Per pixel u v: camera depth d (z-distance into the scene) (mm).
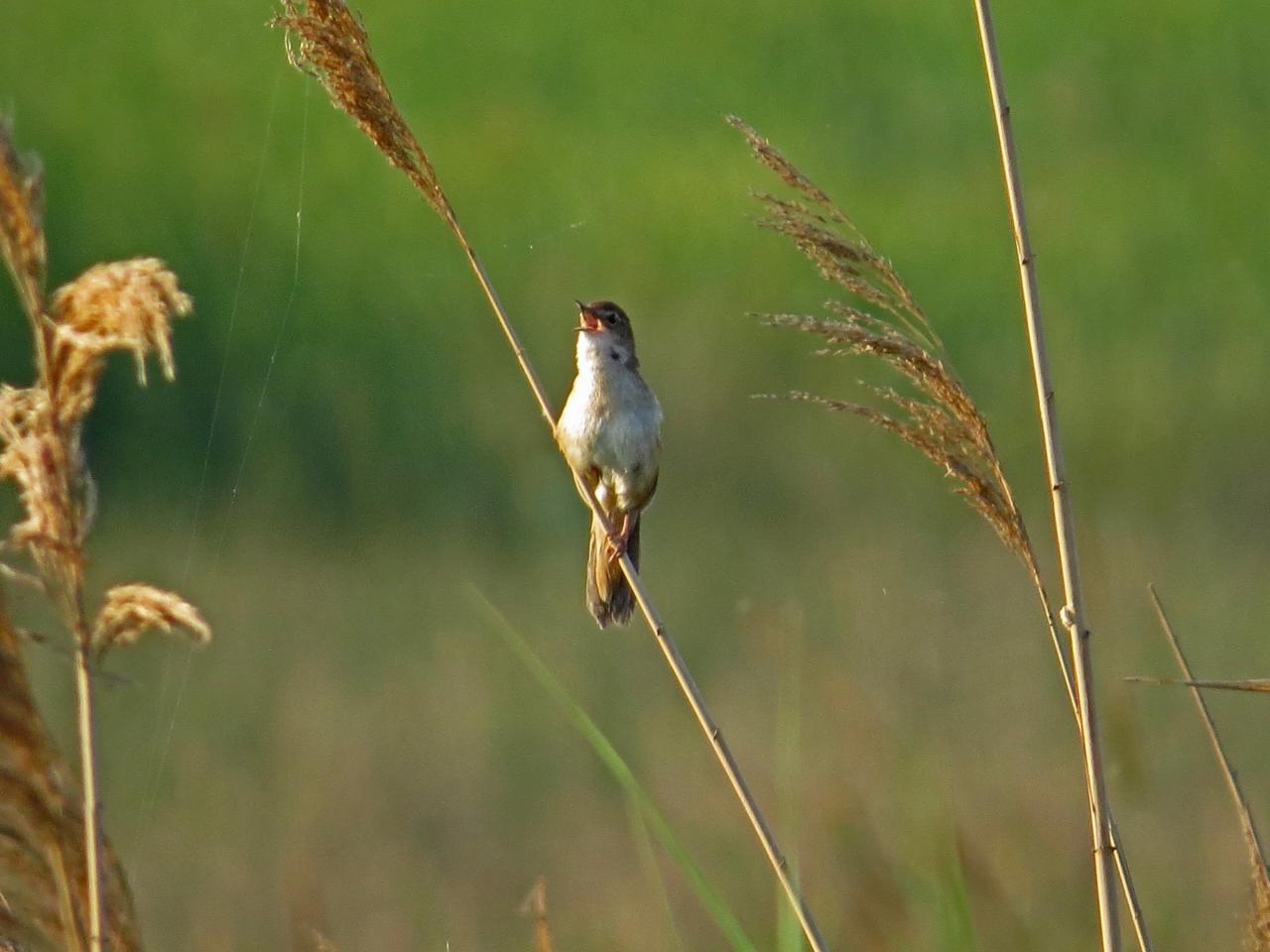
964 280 20062
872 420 4910
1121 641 11633
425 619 13102
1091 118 22578
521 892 8711
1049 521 15258
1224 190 21250
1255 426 17094
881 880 6984
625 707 10992
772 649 10531
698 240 19922
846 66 23312
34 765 4438
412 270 19203
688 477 16562
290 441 16953
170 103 20906
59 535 4375
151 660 11367
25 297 4324
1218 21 24016
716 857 8602
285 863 7695
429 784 9891
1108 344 19000
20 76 21188
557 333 18594
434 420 17469
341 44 5012
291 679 11477
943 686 10781
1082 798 8867
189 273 18781
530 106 22312
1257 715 10625
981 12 4918
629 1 24203
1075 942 7094
